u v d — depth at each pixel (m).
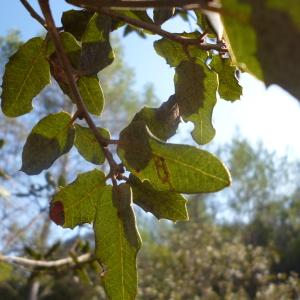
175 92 0.12
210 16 0.07
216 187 0.09
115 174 0.11
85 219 0.12
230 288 1.33
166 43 0.13
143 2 0.08
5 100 0.13
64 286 1.34
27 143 0.12
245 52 0.06
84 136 0.13
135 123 0.10
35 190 0.47
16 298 1.19
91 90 0.13
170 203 0.12
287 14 0.06
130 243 0.11
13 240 0.58
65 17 0.13
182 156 0.10
